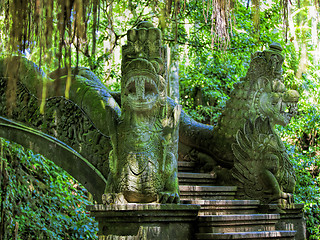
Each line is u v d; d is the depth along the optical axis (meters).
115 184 4.90
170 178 4.96
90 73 7.30
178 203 4.81
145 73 4.81
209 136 7.03
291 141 11.44
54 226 9.02
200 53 10.04
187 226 4.89
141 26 5.10
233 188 6.48
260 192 6.40
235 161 6.59
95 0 3.22
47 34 3.20
